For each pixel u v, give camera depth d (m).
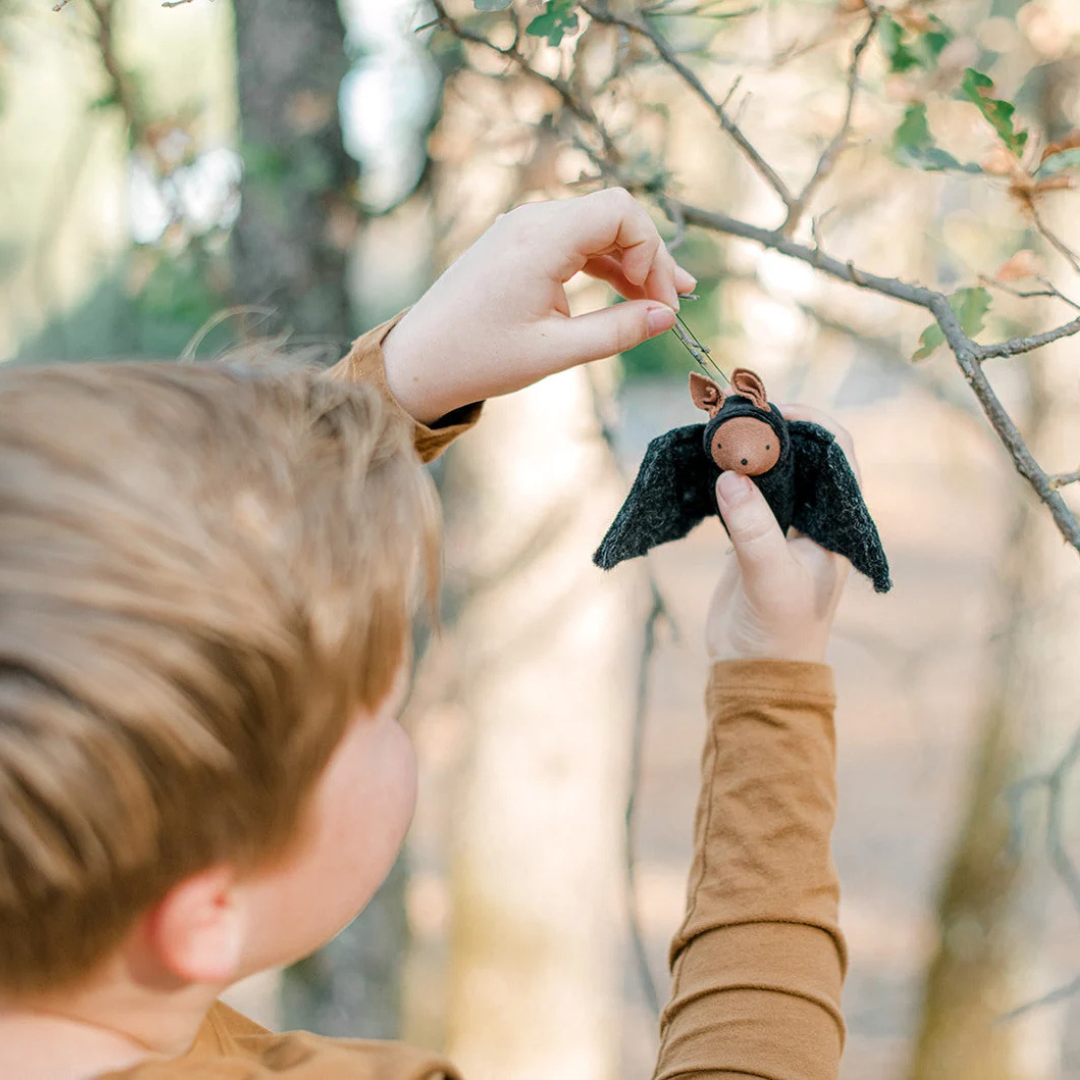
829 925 1.02
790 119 2.98
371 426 0.71
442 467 3.97
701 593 9.26
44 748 0.53
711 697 1.10
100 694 0.53
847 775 8.14
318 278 3.09
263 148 2.89
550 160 2.35
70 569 0.55
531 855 4.12
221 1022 0.80
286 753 0.61
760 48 2.76
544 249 1.03
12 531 0.56
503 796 4.07
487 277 1.04
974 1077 4.66
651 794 8.09
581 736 4.04
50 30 3.14
